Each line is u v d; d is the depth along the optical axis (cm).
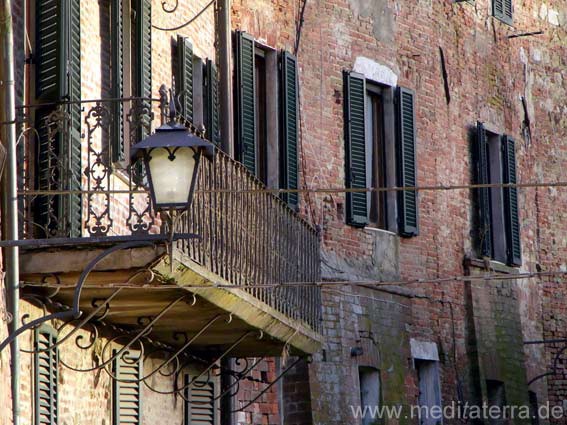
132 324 3912
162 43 4294
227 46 4759
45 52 3459
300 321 4456
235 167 3959
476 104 6372
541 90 6869
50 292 3438
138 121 3497
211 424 4522
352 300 5416
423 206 5944
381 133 5812
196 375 4459
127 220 3403
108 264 3356
